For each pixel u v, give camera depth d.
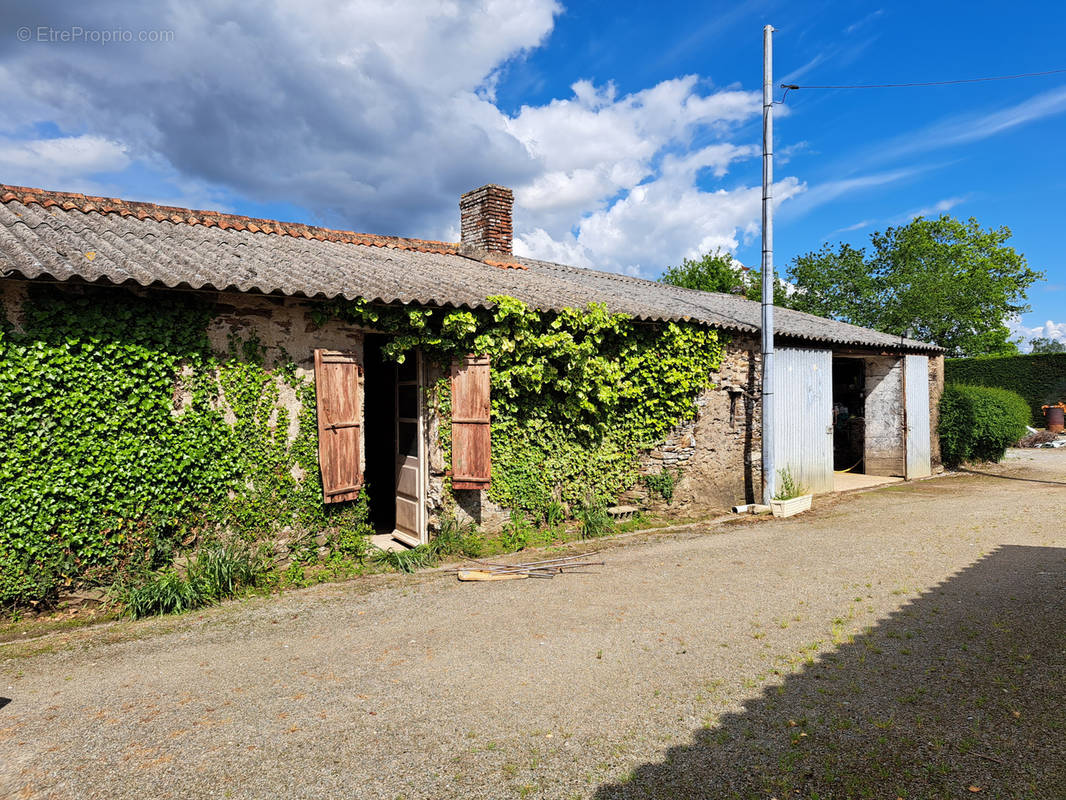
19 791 2.88
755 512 9.54
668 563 6.73
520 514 8.12
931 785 2.82
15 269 4.66
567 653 4.38
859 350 12.78
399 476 8.20
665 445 9.44
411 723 3.45
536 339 7.70
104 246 6.04
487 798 2.81
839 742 3.18
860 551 7.02
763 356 9.70
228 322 6.05
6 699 3.79
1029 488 11.50
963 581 5.75
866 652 4.27
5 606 5.06
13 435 5.05
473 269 10.05
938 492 11.44
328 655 4.41
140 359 5.54
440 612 5.29
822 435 11.92
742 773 2.95
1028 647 4.25
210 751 3.19
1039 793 2.73
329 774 2.99
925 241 28.91
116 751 3.20
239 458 6.12
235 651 4.50
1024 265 31.50
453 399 7.39
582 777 2.95
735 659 4.22
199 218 8.85
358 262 8.30
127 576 5.52
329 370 6.48
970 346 29.91
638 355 9.00
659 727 3.37
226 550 5.94
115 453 5.45
